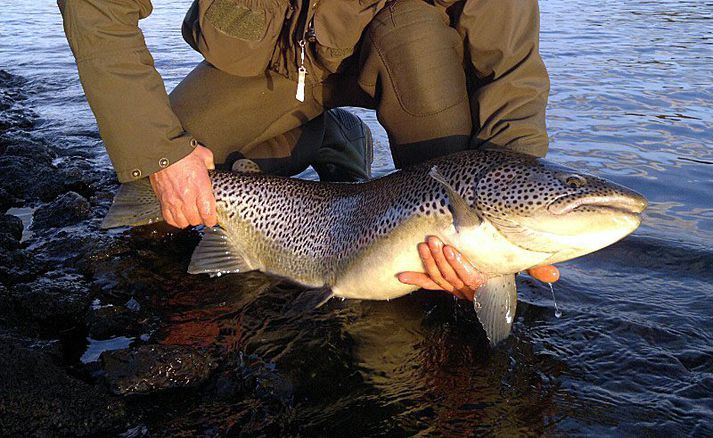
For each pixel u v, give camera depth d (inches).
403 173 36.3
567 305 35.8
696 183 53.3
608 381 29.3
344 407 28.0
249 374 30.0
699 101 77.5
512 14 36.4
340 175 55.9
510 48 36.4
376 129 70.4
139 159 36.3
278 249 40.0
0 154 60.9
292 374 30.1
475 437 26.1
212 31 40.9
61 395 26.9
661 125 68.7
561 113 73.6
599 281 38.4
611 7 165.8
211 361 30.0
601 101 78.2
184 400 28.3
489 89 36.6
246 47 41.3
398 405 28.1
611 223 30.5
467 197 32.7
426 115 38.3
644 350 31.3
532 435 26.1
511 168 32.5
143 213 41.9
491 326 32.5
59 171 54.1
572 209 30.6
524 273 39.6
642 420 26.7
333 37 39.6
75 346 32.2
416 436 26.2
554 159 59.1
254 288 38.9
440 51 37.8
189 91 46.6
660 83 86.1
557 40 119.5
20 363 27.7
